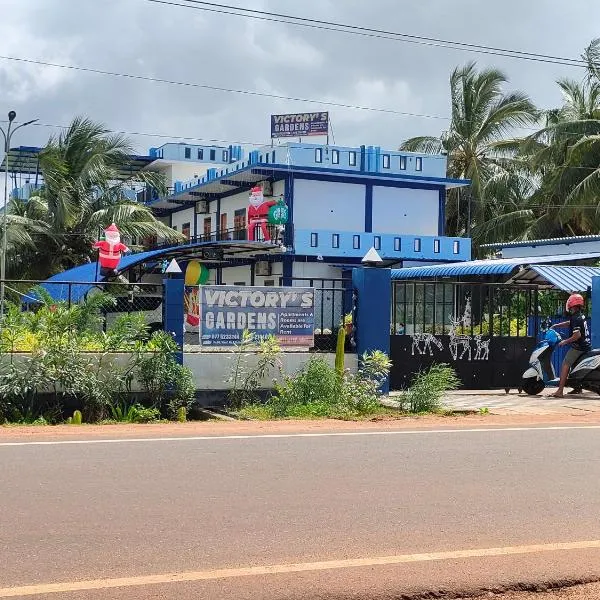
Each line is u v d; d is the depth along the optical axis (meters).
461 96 41.31
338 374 13.84
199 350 14.15
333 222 33.53
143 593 4.66
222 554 5.36
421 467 8.21
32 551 5.34
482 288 16.95
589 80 34.94
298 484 7.32
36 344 12.55
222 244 20.75
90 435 9.94
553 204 35.62
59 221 31.47
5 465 7.92
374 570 5.12
